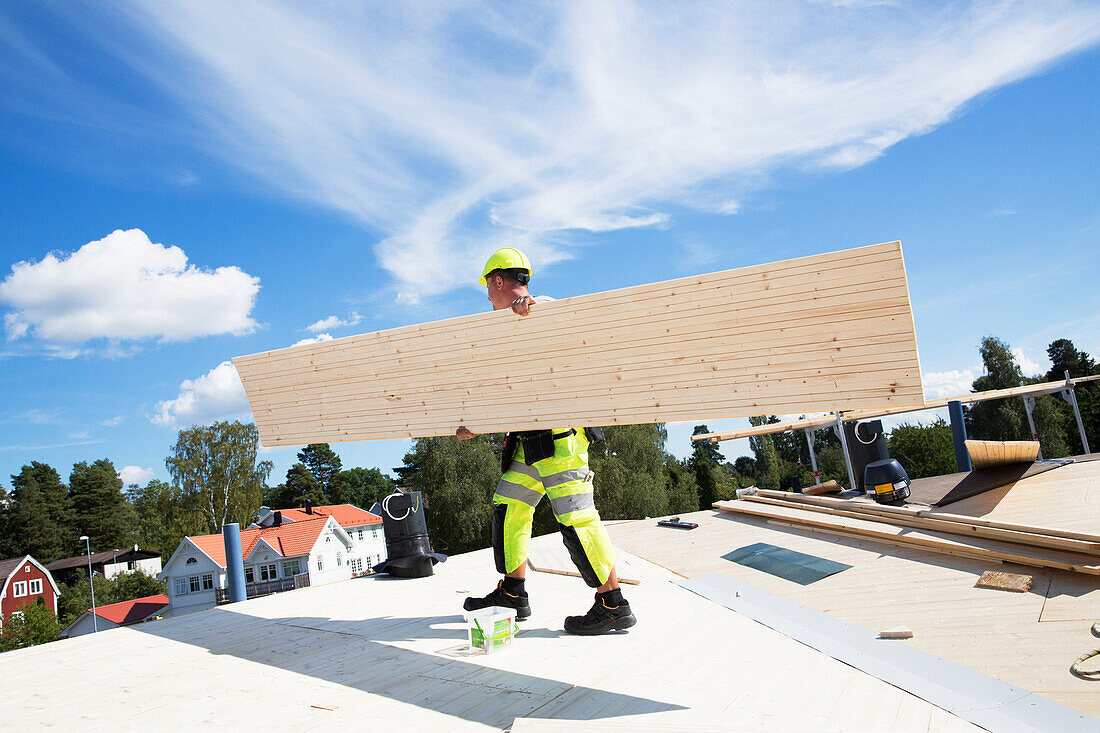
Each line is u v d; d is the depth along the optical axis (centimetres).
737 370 254
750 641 279
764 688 219
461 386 336
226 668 278
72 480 7081
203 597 3281
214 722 209
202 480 3922
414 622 353
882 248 215
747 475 7156
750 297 245
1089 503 450
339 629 346
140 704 233
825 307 231
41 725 215
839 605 343
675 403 271
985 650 256
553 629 318
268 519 3847
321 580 3159
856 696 208
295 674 263
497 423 325
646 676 237
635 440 2803
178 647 325
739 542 530
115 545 6969
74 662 301
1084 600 295
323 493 8356
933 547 416
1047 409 3862
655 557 518
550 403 306
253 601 446
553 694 221
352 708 216
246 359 426
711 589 388
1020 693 207
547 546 598
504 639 289
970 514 504
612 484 2719
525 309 300
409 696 226
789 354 242
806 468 6191
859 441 718
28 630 3659
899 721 186
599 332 284
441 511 2839
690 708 202
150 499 8831
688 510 3238
